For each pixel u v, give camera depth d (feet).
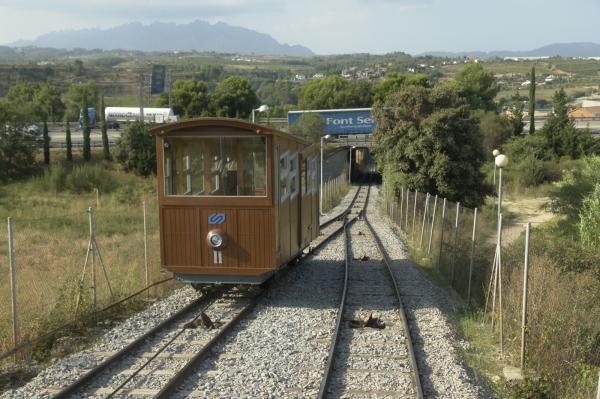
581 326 35.01
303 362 28.86
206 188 40.29
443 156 117.39
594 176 103.86
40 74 546.67
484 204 131.95
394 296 45.01
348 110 240.53
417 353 30.94
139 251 58.85
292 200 46.32
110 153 180.55
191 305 39.70
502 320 35.06
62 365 27.96
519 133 245.45
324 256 66.59
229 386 25.52
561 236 78.18
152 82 271.69
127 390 24.95
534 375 29.96
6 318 34.12
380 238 85.76
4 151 156.66
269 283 45.50
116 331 33.78
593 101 427.33
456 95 125.59
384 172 137.08
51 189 149.59
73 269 48.98
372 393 25.22
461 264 55.47
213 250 40.14
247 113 294.05
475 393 25.66
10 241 30.09
